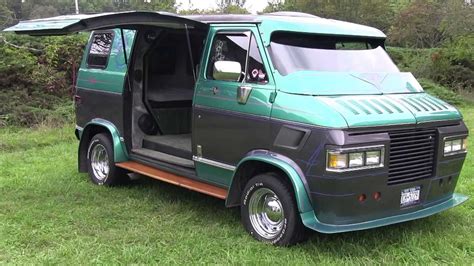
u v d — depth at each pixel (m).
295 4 35.62
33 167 9.05
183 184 6.22
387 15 35.25
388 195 5.06
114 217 6.21
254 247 5.21
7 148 11.17
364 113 4.95
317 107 4.95
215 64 5.65
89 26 5.58
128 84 7.30
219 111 5.79
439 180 5.53
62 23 6.01
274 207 5.31
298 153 4.96
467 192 7.25
